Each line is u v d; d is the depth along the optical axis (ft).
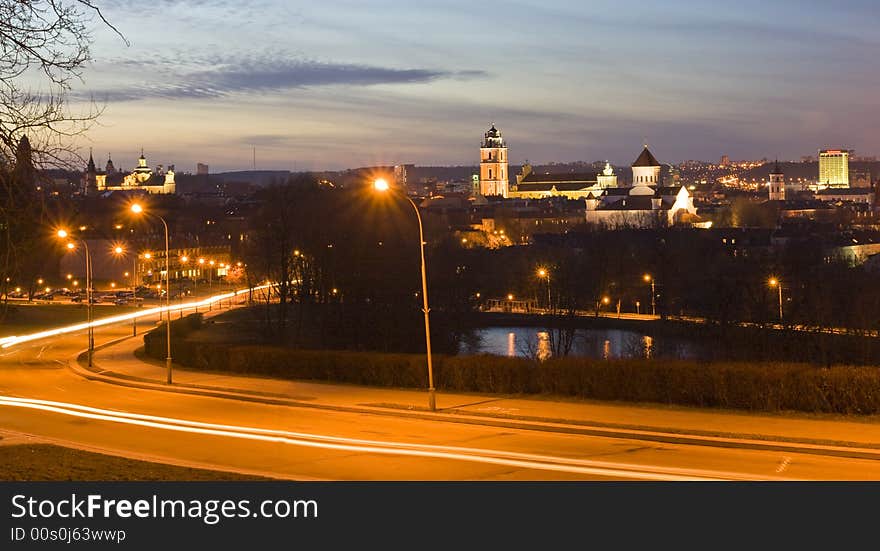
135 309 448.65
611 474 96.12
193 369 219.00
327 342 310.04
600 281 447.01
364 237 344.69
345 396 162.81
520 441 118.11
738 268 393.29
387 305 305.94
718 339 301.22
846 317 290.97
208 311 416.46
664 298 397.60
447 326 310.65
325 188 399.03
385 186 145.38
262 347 210.18
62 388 193.36
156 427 136.46
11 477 93.81
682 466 99.60
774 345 270.46
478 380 161.38
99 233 562.25
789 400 130.52
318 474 99.14
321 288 346.13
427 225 602.44
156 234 652.89
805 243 607.78
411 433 126.52
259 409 154.92
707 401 136.77
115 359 250.78
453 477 96.37
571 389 150.71
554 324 363.76
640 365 142.92
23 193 77.77
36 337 331.36
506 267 510.17
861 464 99.76
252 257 465.47
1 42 72.02
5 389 192.34
